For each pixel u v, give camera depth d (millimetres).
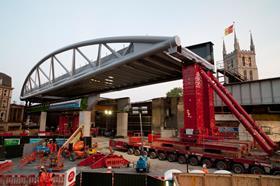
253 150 18000
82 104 35562
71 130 38938
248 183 9430
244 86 28438
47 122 65125
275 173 12742
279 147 14078
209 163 16250
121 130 43500
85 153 21172
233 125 28047
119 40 22953
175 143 19141
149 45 20172
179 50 18094
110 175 11688
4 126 60906
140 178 11406
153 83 32969
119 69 26188
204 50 23797
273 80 25734
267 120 26406
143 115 48062
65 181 10164
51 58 38750
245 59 87750
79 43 29500
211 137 17281
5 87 65062
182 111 36281
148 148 21609
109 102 49062
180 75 28906
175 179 8984
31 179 10953
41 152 21609
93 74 27344
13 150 22219
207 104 20391
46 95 51188
